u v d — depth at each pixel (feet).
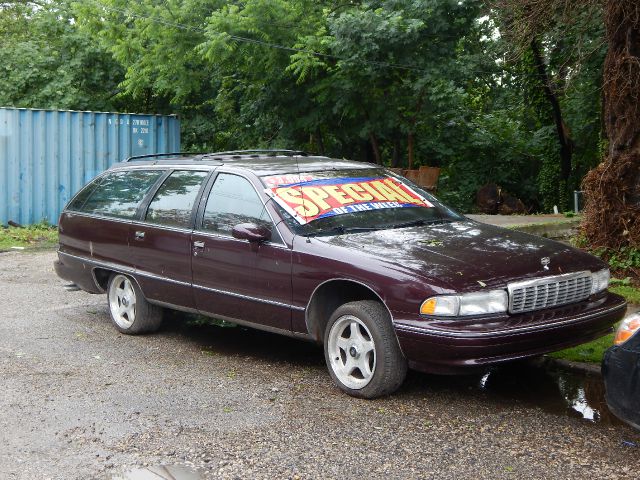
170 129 55.01
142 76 55.67
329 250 17.97
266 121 58.70
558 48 44.37
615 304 18.12
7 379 19.36
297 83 48.37
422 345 16.11
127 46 54.19
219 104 63.16
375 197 20.84
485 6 42.60
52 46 66.13
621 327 14.30
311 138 59.93
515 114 81.15
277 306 19.02
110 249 24.07
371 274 17.01
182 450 14.71
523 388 18.53
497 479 13.29
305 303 18.35
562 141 72.74
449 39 48.96
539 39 39.37
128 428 15.90
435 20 47.47
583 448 14.71
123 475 13.58
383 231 19.27
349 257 17.54
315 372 19.98
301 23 50.52
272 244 19.08
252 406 17.25
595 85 52.90
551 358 20.10
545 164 76.07
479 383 18.92
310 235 18.80
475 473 13.55
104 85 65.98
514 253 17.71
